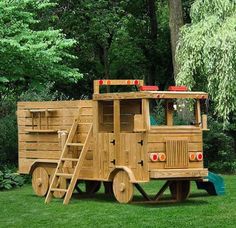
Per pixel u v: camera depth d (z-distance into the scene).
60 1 27.16
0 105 21.28
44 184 14.27
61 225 10.53
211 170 20.53
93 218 11.09
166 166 12.28
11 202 13.38
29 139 14.63
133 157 12.41
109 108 13.27
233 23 20.38
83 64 29.22
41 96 20.59
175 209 11.93
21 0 18.23
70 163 13.49
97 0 27.36
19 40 17.53
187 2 28.34
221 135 20.70
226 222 10.57
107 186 14.72
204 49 20.28
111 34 28.77
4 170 17.70
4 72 18.45
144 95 12.20
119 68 31.34
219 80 20.03
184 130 12.54
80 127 13.51
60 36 20.94
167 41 30.27
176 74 22.84
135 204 12.66
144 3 30.28
